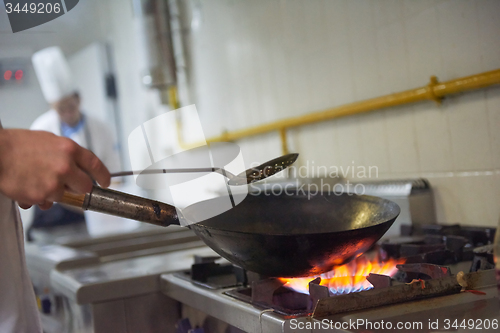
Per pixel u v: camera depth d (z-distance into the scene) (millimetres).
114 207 596
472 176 1165
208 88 2455
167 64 2424
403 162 1367
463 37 1146
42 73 2799
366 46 1459
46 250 1476
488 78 1044
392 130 1395
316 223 868
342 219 842
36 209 2322
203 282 911
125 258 1349
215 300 782
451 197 1227
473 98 1142
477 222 1161
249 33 2057
